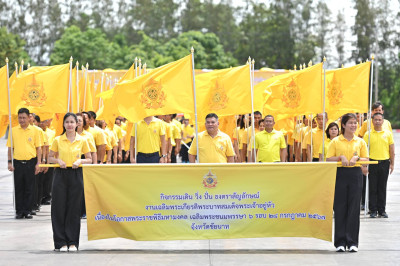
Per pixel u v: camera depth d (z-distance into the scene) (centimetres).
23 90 1160
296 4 8006
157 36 9094
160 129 1262
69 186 864
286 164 853
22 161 1191
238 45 8225
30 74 1159
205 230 857
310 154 1241
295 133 1433
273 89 1103
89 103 1491
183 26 9156
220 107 1044
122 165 852
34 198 1252
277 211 857
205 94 1053
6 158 2981
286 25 7950
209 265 782
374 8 8119
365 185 1307
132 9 9125
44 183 1440
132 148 1262
